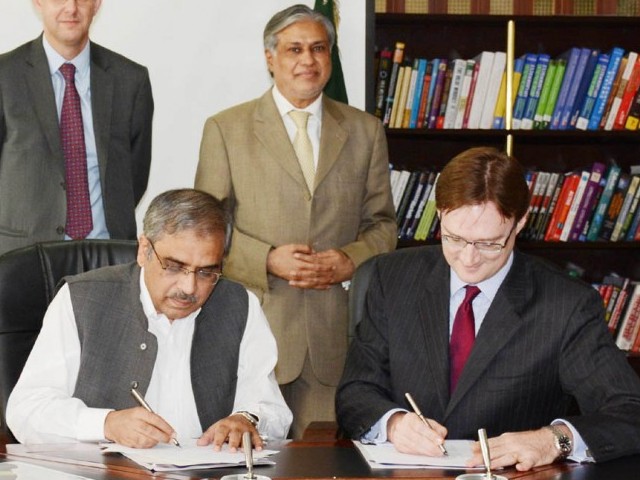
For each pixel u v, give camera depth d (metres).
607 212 4.55
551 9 4.54
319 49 3.62
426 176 4.44
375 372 2.49
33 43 3.71
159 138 4.21
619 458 2.16
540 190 4.52
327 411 3.53
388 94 4.41
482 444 2.00
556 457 2.10
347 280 3.52
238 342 2.58
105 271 2.53
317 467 2.04
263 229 3.56
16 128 3.65
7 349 2.56
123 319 2.46
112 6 4.16
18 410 2.35
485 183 2.24
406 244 4.41
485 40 4.69
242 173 3.58
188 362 2.51
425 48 4.68
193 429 2.49
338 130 3.66
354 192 3.64
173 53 4.22
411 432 2.16
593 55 4.50
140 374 2.44
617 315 4.60
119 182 3.78
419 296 2.51
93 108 3.77
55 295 2.61
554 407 2.41
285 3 4.30
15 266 2.60
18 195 3.63
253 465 2.05
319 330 3.52
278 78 3.65
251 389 2.56
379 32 4.64
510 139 4.49
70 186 3.67
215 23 4.25
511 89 4.45
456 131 4.41
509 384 2.36
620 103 4.52
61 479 1.88
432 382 2.42
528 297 2.41
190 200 2.31
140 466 2.03
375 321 2.55
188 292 2.33
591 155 4.79
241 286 2.64
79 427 2.25
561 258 4.79
